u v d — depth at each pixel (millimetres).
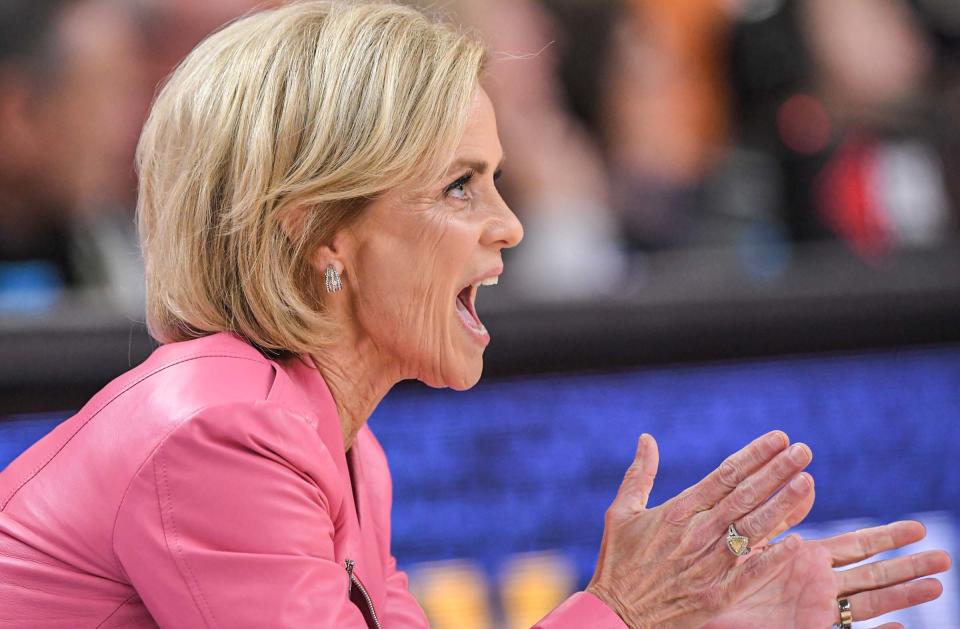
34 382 9305
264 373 4605
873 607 4641
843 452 10383
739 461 4613
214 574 4195
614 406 10078
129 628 4453
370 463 5809
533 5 13328
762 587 4598
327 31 4723
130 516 4270
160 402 4402
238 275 4699
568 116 13578
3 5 11656
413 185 4715
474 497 9555
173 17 11898
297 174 4566
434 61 4730
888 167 13617
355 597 4871
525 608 9391
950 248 12594
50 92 11617
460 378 5129
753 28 14047
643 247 13305
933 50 14531
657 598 4688
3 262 11375
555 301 10273
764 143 13742
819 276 11414
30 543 4457
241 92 4656
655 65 13828
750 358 10492
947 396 10742
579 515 9727
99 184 11695
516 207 13164
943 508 10398
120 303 10469
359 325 5008
